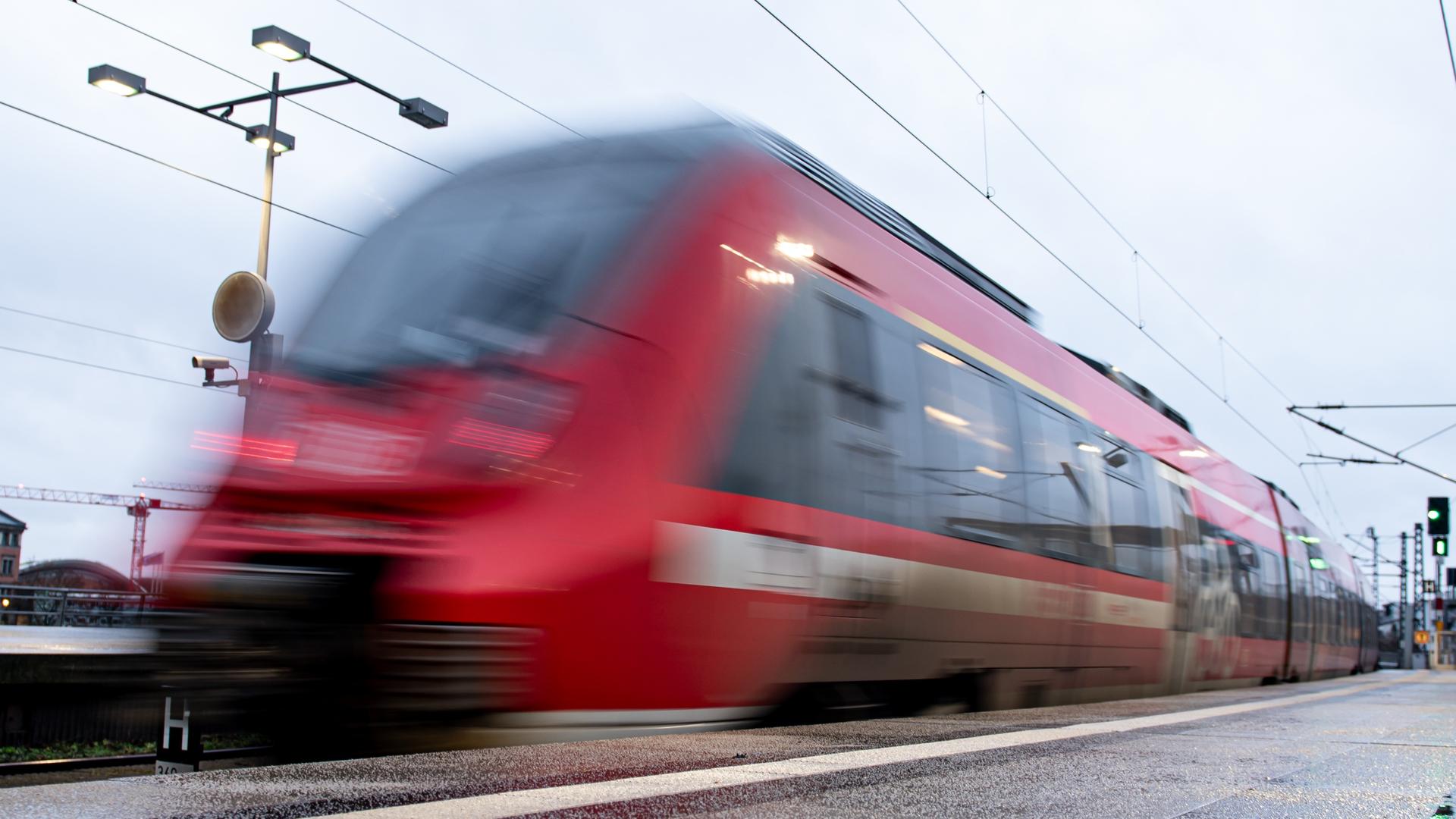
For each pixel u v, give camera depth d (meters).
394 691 4.56
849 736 4.42
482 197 5.84
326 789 2.63
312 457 4.96
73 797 2.44
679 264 5.52
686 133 6.09
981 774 3.36
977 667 7.62
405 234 5.81
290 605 4.74
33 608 18.36
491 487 4.81
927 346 7.43
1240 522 15.42
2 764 7.13
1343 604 24.59
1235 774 3.52
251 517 4.92
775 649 5.73
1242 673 14.89
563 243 5.50
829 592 6.07
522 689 4.72
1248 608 15.20
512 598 4.72
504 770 3.10
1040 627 8.50
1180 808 2.86
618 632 4.99
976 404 7.92
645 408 5.21
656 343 5.32
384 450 4.89
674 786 2.88
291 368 5.32
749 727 5.70
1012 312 9.20
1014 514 8.20
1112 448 10.48
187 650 4.85
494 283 5.40
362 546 4.72
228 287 8.25
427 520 4.73
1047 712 6.56
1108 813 2.75
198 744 4.88
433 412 4.93
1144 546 10.91
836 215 6.84
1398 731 5.43
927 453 7.14
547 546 4.84
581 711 4.91
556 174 5.86
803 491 5.95
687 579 5.24
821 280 6.43
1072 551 9.14
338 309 5.55
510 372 5.03
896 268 7.36
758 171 6.18
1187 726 5.48
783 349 5.97
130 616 5.08
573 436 5.01
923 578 6.93
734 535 5.48
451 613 4.62
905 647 6.78
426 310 5.37
